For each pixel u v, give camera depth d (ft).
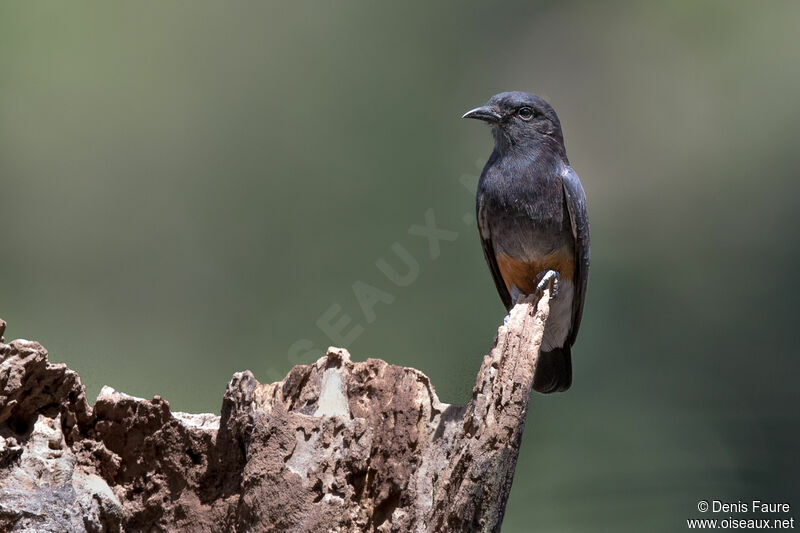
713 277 50.16
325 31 54.24
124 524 16.51
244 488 15.94
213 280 48.01
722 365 45.55
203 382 41.37
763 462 38.91
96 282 48.21
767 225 51.78
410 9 55.21
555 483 36.96
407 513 16.14
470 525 15.69
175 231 48.96
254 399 16.92
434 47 54.60
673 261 51.13
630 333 47.80
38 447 15.69
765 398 43.73
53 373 16.07
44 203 49.14
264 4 54.29
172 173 50.31
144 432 16.90
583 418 41.32
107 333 45.75
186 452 16.83
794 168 53.11
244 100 52.49
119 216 49.80
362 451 16.17
